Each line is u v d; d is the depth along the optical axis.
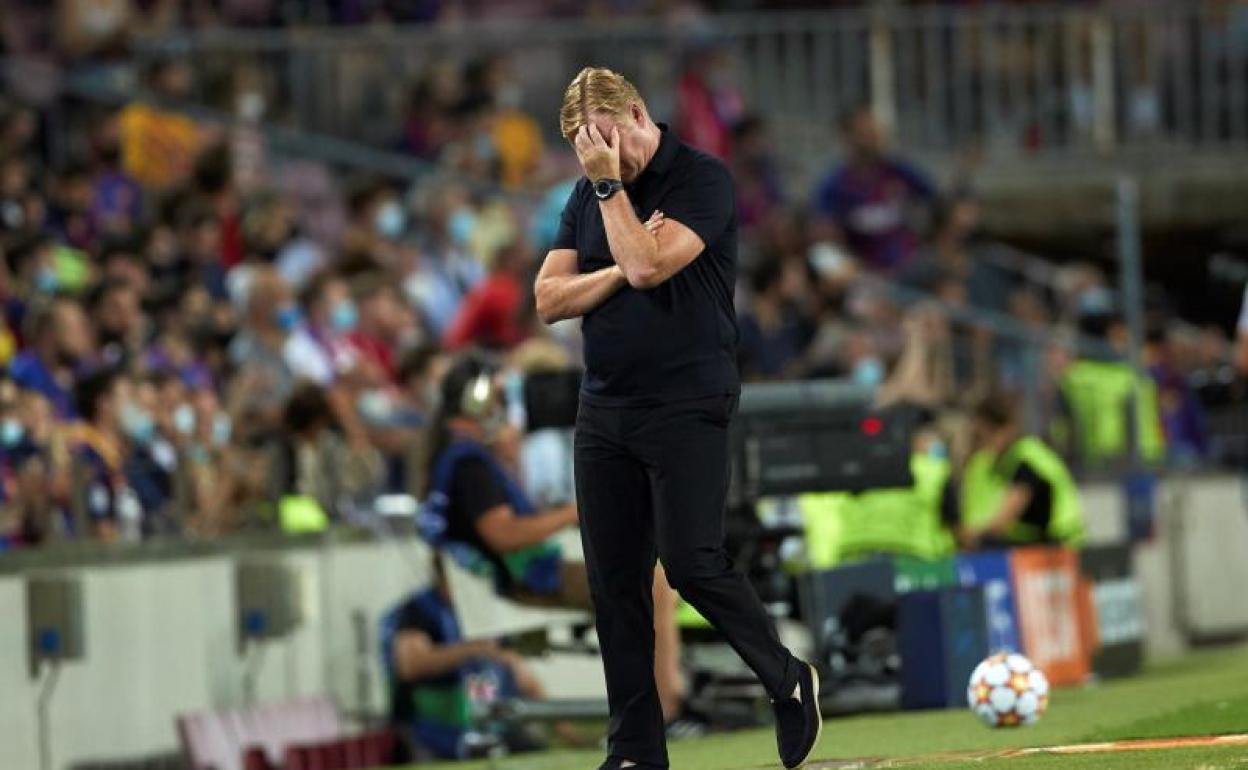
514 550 38.28
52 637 36.16
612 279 25.08
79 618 36.44
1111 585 47.88
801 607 39.09
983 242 73.19
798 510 41.19
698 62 71.19
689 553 25.11
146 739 38.44
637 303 25.05
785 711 25.64
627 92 24.98
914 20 76.88
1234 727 30.53
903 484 37.16
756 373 58.56
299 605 41.19
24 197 49.09
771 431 36.72
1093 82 78.31
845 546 44.97
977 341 63.88
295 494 43.06
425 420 47.88
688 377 25.09
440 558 40.19
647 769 25.70
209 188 54.88
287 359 49.06
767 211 69.94
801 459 36.78
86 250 52.16
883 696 39.03
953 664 38.88
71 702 37.00
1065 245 79.00
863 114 71.19
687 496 25.11
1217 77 79.00
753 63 75.69
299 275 56.47
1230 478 60.81
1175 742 28.95
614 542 25.58
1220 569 59.78
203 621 39.84
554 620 41.28
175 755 39.06
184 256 52.09
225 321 49.47
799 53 76.00
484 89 65.62
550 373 37.56
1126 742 29.53
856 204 70.50
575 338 55.91
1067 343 62.72
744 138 70.75
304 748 38.09
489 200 61.50
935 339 61.78
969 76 77.25
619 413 25.20
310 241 61.59
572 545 39.84
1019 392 57.62
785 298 61.31
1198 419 64.94
